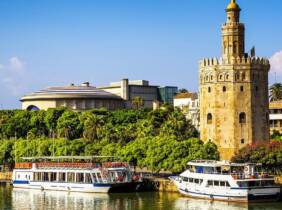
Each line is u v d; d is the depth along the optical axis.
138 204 123.12
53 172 151.00
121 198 132.12
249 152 144.88
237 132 164.38
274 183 128.12
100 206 121.88
